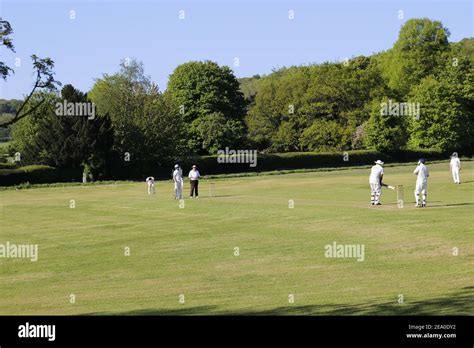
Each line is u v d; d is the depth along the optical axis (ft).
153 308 47.29
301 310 43.06
